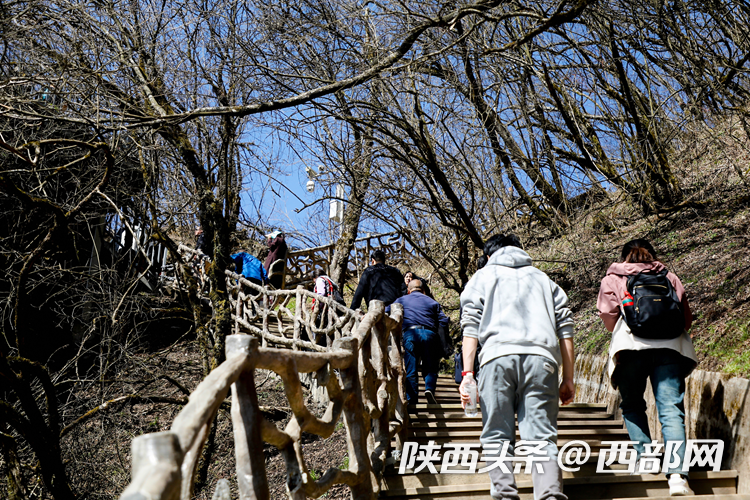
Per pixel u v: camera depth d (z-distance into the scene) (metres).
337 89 5.56
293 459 2.37
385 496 3.84
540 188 10.28
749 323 5.02
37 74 5.83
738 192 8.35
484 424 3.41
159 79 7.33
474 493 3.89
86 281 9.01
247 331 11.23
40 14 6.19
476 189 10.05
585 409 5.74
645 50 7.74
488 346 3.46
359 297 7.17
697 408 4.71
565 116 8.86
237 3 7.22
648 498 3.75
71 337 10.47
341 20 7.20
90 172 8.20
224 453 8.93
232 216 9.08
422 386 7.38
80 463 7.49
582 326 7.57
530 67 8.31
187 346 12.53
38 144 5.60
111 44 6.95
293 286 17.62
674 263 7.60
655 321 4.15
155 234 8.77
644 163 8.59
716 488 4.05
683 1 7.28
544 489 3.16
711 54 7.50
